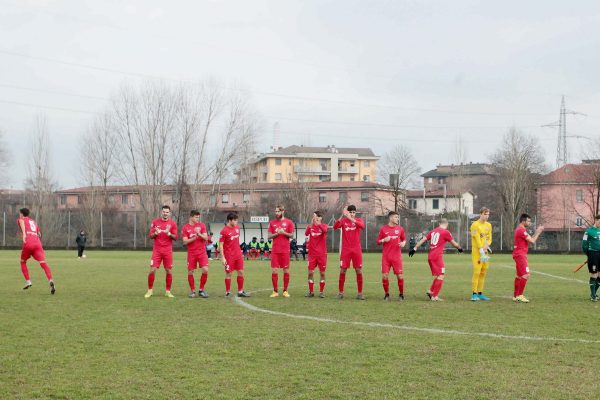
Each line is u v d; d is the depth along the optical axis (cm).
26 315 1291
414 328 1139
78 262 3547
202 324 1178
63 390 712
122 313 1329
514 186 6638
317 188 9400
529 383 742
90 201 6638
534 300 1645
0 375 778
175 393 703
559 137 8544
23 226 1736
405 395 694
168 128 6325
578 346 968
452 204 10006
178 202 6431
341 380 759
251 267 3247
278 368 819
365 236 5975
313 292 1825
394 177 7700
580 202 7412
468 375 782
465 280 2391
